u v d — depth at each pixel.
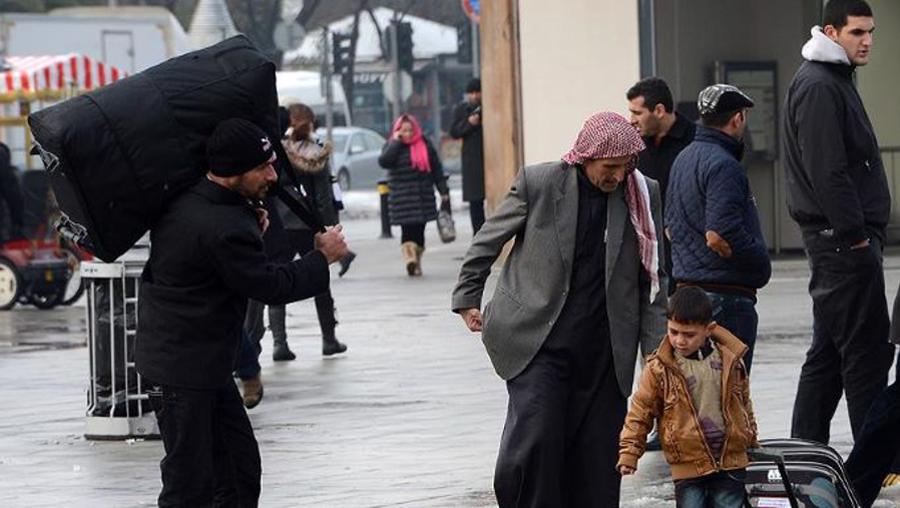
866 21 12.59
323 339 21.73
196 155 10.41
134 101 10.30
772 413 15.72
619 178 10.68
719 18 30.28
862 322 12.70
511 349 10.79
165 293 10.37
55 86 34.50
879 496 12.83
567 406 10.82
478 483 13.41
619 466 10.30
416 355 21.45
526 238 10.86
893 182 32.34
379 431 15.96
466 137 34.59
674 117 14.45
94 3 79.31
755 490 11.02
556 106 30.77
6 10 77.75
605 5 30.02
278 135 10.81
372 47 104.88
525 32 31.06
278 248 18.95
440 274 33.50
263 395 18.39
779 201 31.34
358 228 53.16
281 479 13.84
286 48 73.50
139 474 14.37
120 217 10.32
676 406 10.14
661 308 10.80
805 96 12.63
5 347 24.34
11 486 13.95
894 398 11.87
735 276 12.55
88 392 16.48
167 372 10.34
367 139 78.19
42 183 30.86
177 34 47.56
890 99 32.34
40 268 30.16
